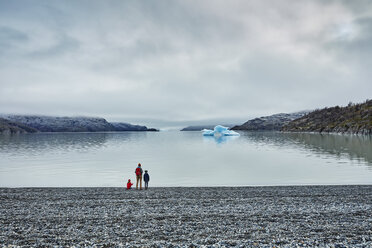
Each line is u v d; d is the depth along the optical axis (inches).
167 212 693.3
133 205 771.4
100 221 615.5
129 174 1596.9
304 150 3095.5
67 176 1529.3
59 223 602.2
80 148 3833.7
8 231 547.2
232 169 1758.1
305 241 471.5
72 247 456.4
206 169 1770.4
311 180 1320.1
